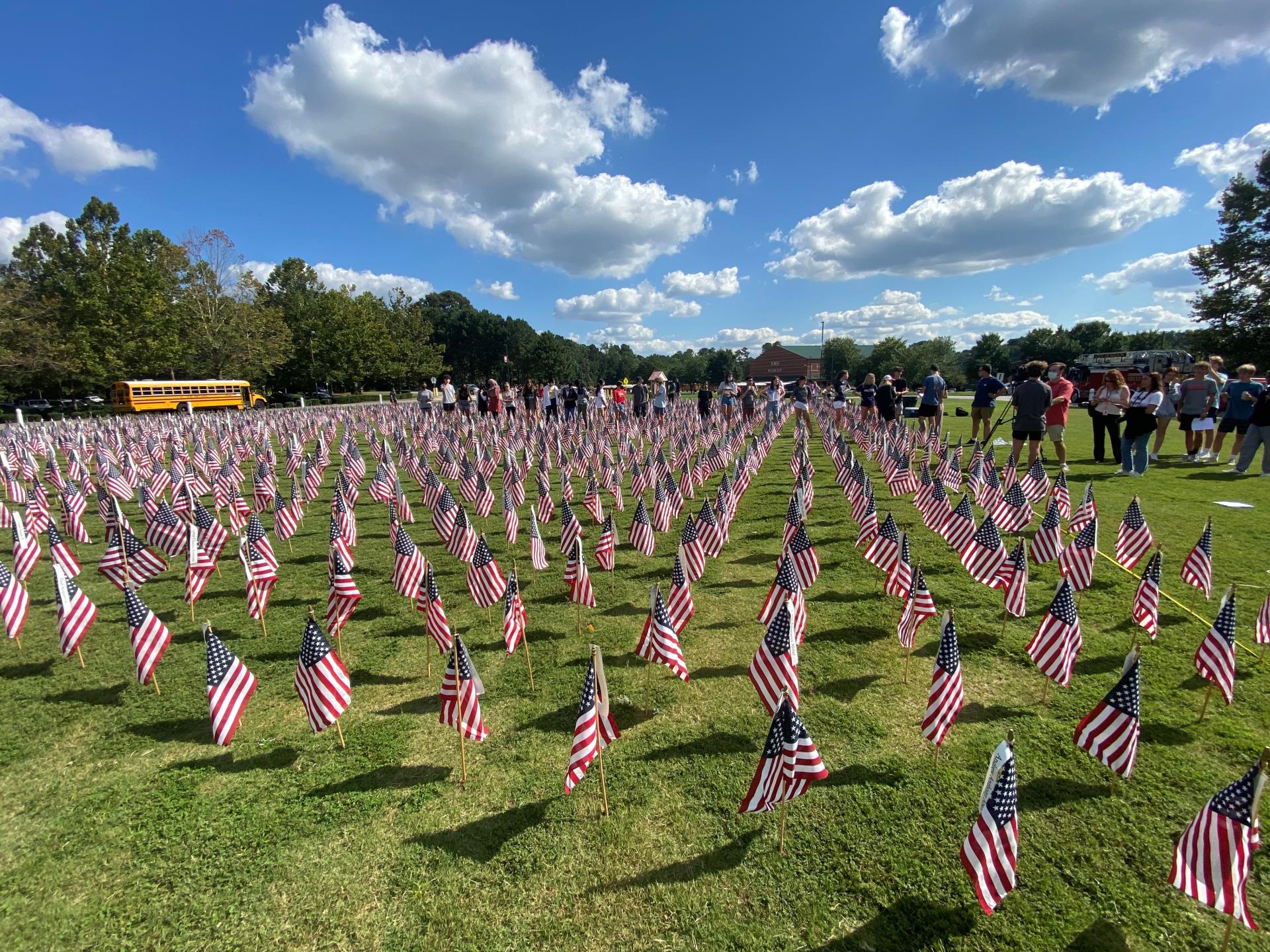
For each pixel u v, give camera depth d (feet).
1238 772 12.27
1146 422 38.55
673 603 18.19
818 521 31.96
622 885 10.35
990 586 21.80
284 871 10.91
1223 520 28.71
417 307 268.62
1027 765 12.75
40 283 150.82
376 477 38.91
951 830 11.17
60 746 14.85
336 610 18.74
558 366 314.35
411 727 15.21
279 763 13.93
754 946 9.20
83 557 30.89
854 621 19.89
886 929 9.37
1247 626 18.21
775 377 105.09
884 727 14.30
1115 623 18.88
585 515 36.88
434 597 17.38
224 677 13.80
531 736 14.62
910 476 34.71
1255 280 123.24
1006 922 9.38
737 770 13.07
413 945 9.43
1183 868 8.93
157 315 147.02
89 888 10.75
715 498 39.91
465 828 11.76
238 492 39.22
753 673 13.84
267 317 175.52
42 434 73.67
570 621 21.08
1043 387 34.96
